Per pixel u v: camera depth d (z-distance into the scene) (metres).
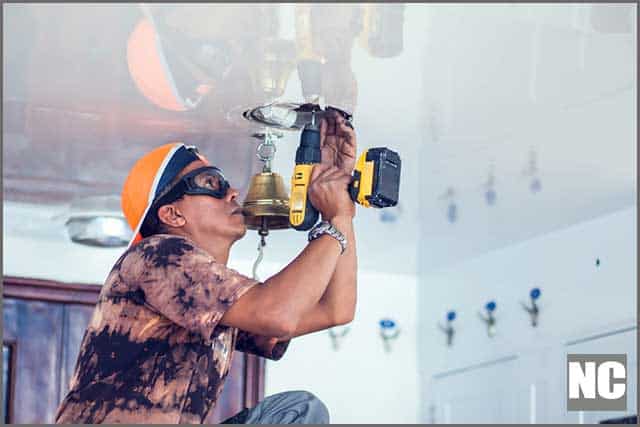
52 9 3.12
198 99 3.64
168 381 2.58
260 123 3.21
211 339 2.59
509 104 3.93
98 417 2.54
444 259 6.18
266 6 3.06
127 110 3.88
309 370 6.15
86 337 2.67
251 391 5.97
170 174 2.85
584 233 5.41
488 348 5.95
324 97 3.39
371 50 3.36
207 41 3.21
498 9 3.21
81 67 3.51
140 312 2.60
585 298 5.37
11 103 3.87
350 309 2.88
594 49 3.48
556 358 5.50
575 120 4.10
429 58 3.47
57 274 5.67
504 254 5.93
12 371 5.56
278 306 2.52
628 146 4.36
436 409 6.20
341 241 2.67
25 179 4.81
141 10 3.12
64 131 4.15
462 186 4.96
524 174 4.75
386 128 4.21
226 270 2.59
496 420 5.83
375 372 6.27
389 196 2.69
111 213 5.09
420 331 6.40
